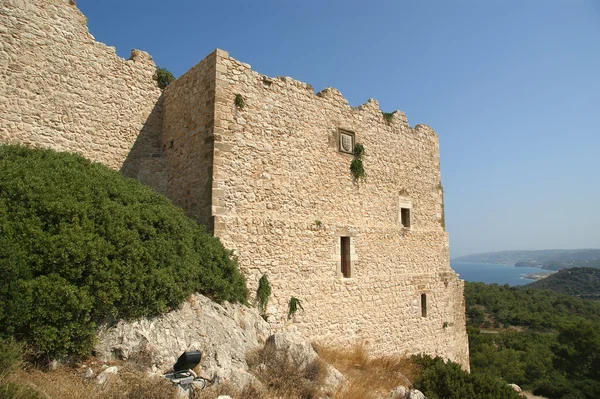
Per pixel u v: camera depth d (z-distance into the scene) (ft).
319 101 46.06
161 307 25.96
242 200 37.65
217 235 35.24
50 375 20.57
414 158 57.82
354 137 49.60
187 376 22.90
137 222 27.91
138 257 25.86
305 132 44.04
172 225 30.35
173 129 43.29
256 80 40.45
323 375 29.63
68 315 21.86
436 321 57.57
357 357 42.52
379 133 52.95
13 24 36.91
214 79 37.40
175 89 43.96
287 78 43.21
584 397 99.09
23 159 29.99
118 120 42.83
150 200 32.68
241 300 34.53
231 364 26.73
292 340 30.60
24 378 19.43
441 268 59.88
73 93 39.96
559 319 189.16
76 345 22.17
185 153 40.40
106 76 42.47
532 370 119.85
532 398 104.99
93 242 24.40
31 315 21.20
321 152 45.39
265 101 40.86
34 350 21.09
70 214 25.35
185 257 29.63
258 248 38.14
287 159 41.91
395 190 54.19
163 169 43.01
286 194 41.29
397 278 52.44
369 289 48.49
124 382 20.71
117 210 27.45
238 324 31.32
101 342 23.38
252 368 27.48
